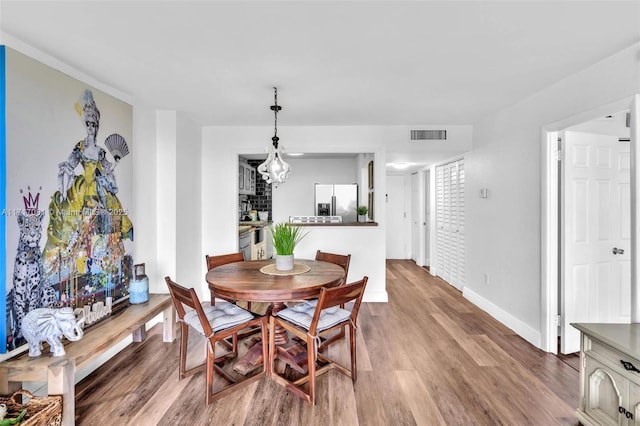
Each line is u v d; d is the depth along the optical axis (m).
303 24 1.66
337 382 2.16
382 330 3.04
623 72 1.94
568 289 2.56
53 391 1.65
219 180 3.92
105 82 2.46
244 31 1.74
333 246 3.98
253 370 2.32
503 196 3.17
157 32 1.74
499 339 2.83
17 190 1.77
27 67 1.83
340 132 3.88
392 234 6.83
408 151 3.94
